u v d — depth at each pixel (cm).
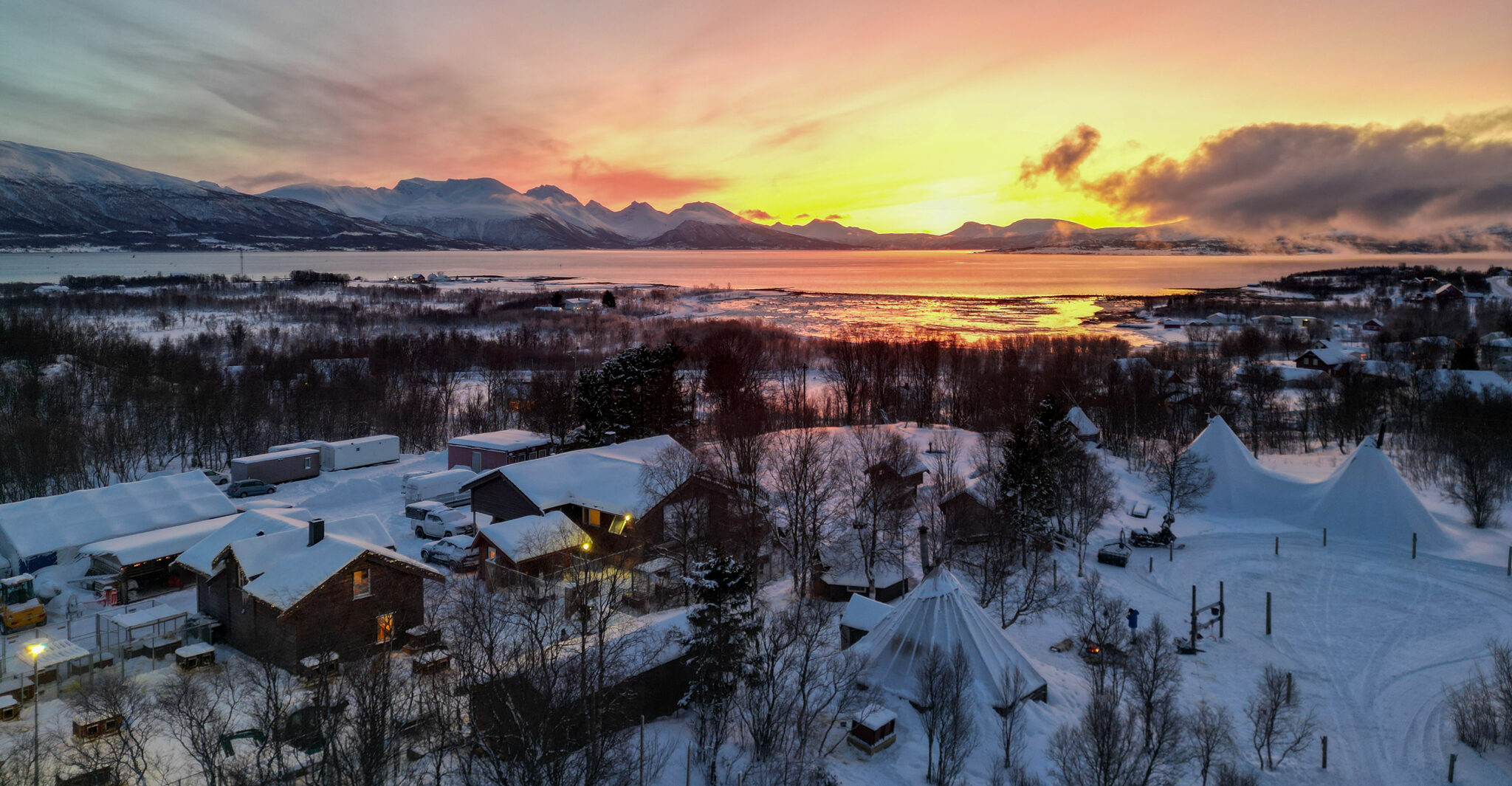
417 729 3309
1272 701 4012
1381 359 15550
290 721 3131
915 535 6369
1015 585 5844
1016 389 11512
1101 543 6800
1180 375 13212
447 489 7575
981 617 4316
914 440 9556
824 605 5138
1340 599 5656
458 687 3212
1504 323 17762
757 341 16525
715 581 3531
